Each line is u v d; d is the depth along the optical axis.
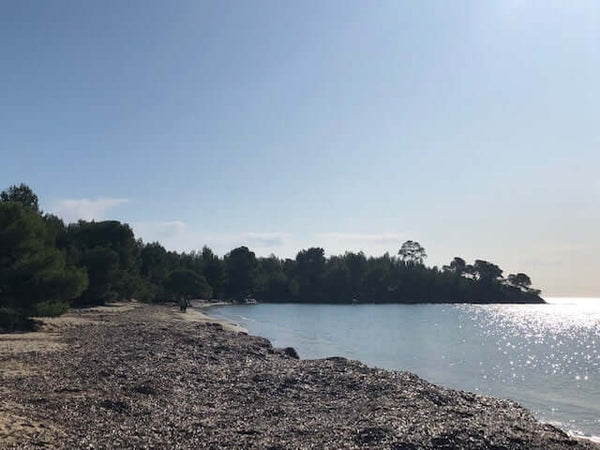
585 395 29.62
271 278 175.50
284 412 18.42
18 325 42.38
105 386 20.39
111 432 14.27
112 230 92.94
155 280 119.69
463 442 15.02
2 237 39.50
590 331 101.25
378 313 126.75
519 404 26.09
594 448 16.05
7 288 39.12
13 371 22.89
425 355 48.03
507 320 127.38
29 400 17.05
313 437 14.98
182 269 116.38
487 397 25.11
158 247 128.25
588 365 45.19
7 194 78.31
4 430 13.16
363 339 61.44
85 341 36.75
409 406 20.02
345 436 15.09
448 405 21.39
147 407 17.55
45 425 14.13
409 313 131.75
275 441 14.45
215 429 15.49
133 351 32.41
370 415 18.06
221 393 21.41
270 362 31.95
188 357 31.55
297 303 174.00
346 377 26.19
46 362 26.03
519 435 16.45
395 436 15.15
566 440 16.50
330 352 47.62
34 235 42.56
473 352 53.41
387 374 28.08
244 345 40.19
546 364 45.50
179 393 20.59
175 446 13.52
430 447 14.40
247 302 161.25
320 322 89.44
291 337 61.66
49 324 47.47
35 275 39.72
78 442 13.09
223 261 162.38
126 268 93.31
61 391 18.84
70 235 90.12
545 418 23.69
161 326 52.34
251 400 20.41
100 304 83.75
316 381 25.22
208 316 91.19
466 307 187.88
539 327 109.25
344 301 180.88
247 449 13.62
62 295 41.72
